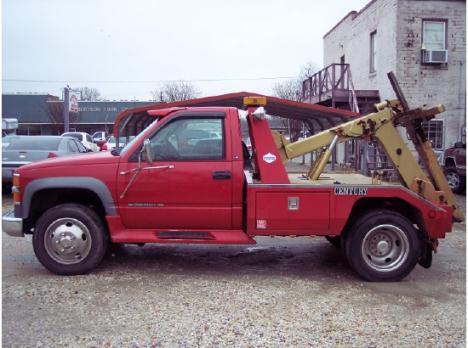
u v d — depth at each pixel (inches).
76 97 1509.6
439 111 230.7
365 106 713.6
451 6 649.6
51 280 218.2
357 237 221.3
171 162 219.9
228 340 158.4
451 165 533.3
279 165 225.6
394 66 653.9
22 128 1937.7
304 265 251.1
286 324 171.8
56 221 221.3
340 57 905.5
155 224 223.9
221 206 221.3
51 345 153.5
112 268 239.1
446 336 163.2
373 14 728.3
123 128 338.0
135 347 152.9
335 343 157.2
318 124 421.7
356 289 212.2
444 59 642.2
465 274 237.8
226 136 222.1
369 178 258.4
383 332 165.9
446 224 226.8
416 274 237.8
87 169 221.3
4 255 262.5
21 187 224.1
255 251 280.4
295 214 220.1
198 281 220.4
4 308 184.2
